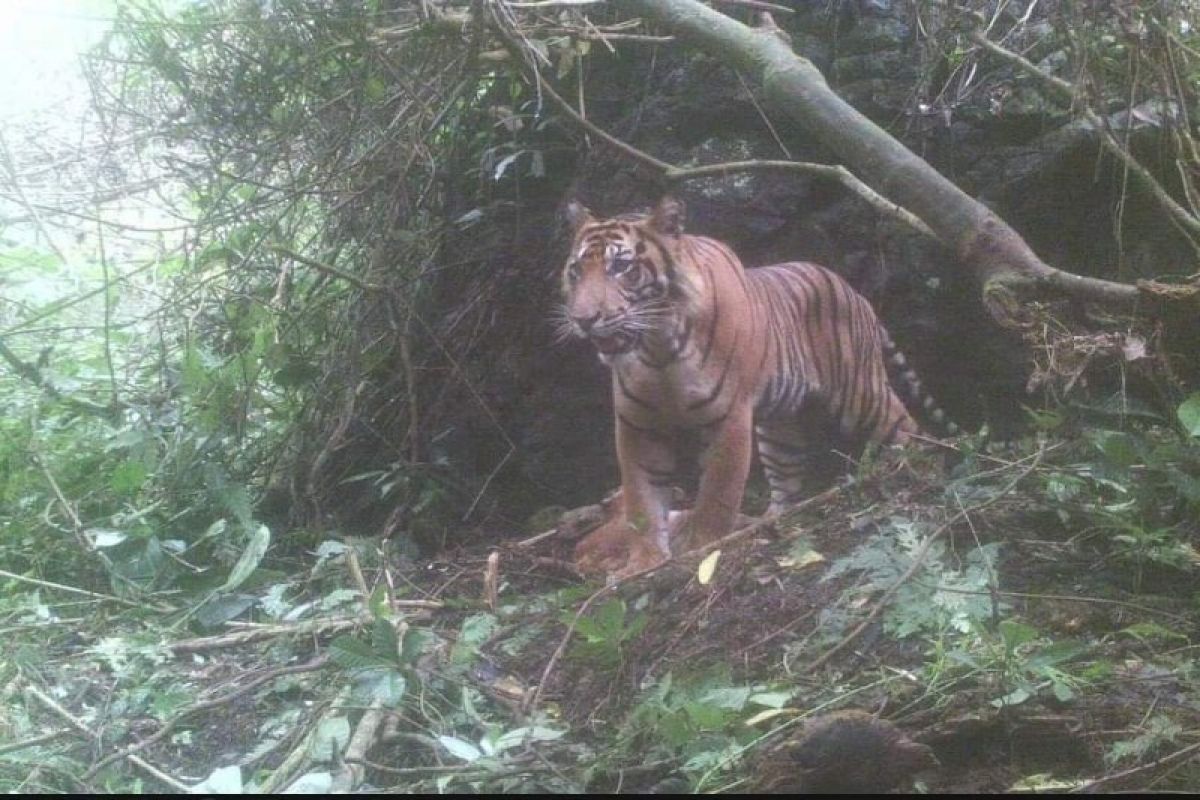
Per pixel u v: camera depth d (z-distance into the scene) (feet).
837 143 15.35
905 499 14.97
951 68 19.63
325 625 14.39
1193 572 13.58
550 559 17.17
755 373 16.78
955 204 14.51
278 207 20.58
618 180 20.13
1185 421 13.23
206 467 17.53
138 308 25.80
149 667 14.30
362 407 20.42
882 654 12.52
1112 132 15.26
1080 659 12.18
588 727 12.22
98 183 21.63
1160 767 10.46
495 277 20.68
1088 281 13.61
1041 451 14.53
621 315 15.78
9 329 20.31
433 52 18.86
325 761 11.79
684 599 14.35
